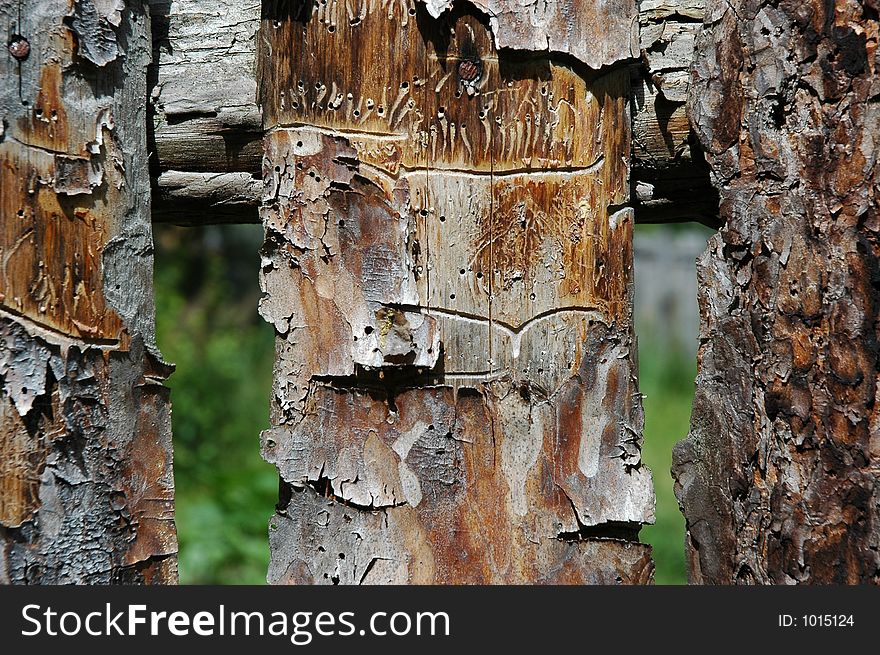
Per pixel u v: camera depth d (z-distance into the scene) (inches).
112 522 79.3
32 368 75.4
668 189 87.0
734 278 77.4
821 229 72.1
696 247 419.2
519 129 80.6
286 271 82.6
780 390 74.0
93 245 78.2
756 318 75.5
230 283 389.1
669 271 422.9
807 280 72.6
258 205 88.0
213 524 201.9
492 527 81.7
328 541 82.8
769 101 74.2
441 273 80.6
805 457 73.2
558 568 81.7
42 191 75.7
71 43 76.8
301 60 81.3
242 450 268.4
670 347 408.2
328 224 81.4
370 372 81.4
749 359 76.4
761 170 74.8
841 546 72.0
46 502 76.3
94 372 78.1
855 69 70.7
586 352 81.7
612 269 82.3
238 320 361.4
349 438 82.1
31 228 75.3
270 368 331.9
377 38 80.2
